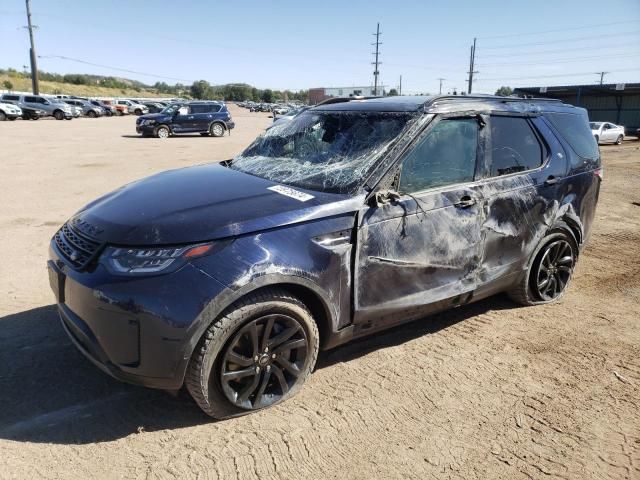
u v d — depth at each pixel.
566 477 2.56
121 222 2.85
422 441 2.79
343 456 2.66
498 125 3.97
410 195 3.30
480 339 3.96
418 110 3.54
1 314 4.16
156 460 2.59
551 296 4.64
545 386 3.34
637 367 3.59
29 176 11.38
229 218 2.78
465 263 3.67
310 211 2.93
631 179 12.98
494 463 2.64
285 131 4.23
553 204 4.27
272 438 2.78
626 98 45.94
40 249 5.97
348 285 3.10
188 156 15.95
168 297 2.54
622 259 6.00
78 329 2.75
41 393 3.11
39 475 2.47
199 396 2.71
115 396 3.11
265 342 2.86
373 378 3.38
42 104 39.91
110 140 22.23
